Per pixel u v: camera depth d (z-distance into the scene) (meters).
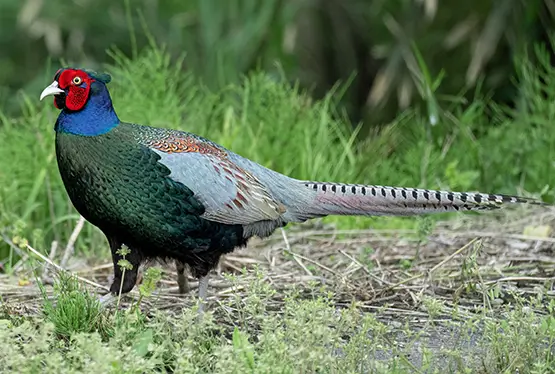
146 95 12.38
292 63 18.94
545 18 17.17
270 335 6.80
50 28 19.33
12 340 6.71
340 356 7.25
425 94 14.23
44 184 11.58
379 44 19.70
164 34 19.92
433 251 10.76
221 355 6.45
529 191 12.97
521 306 7.70
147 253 8.48
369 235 11.48
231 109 12.99
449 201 8.82
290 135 12.55
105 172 8.10
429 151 12.95
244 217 8.52
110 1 19.97
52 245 10.16
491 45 17.11
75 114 8.12
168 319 7.39
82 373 6.33
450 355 7.18
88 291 8.70
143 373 6.67
